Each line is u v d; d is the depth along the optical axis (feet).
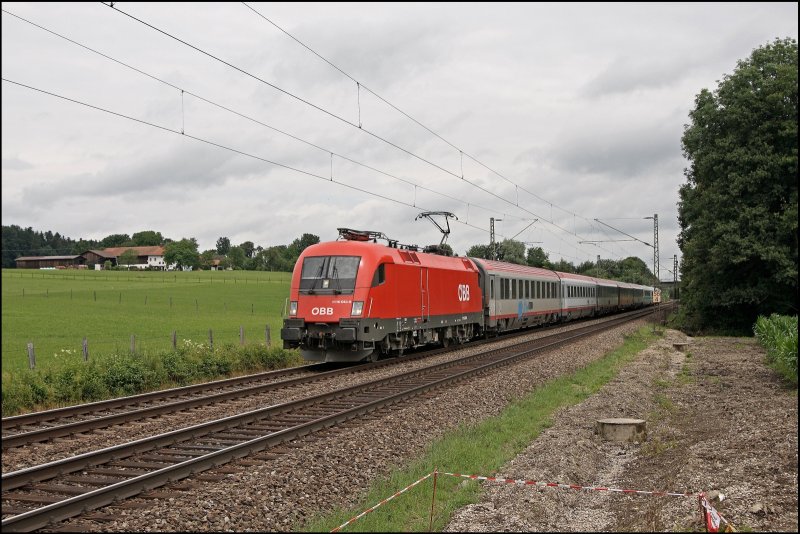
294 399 51.96
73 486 28.55
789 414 41.81
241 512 25.73
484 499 28.66
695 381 66.23
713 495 27.30
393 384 59.11
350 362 81.30
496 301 113.50
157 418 44.47
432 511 26.05
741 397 53.52
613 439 40.91
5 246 579.48
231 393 52.08
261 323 151.64
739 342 115.44
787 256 121.39
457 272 96.07
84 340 63.00
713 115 129.70
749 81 128.26
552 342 103.04
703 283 139.33
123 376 57.21
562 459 35.32
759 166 123.13
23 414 45.52
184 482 29.25
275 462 32.27
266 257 510.99
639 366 77.66
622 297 249.34
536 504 27.91
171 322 151.64
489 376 65.05
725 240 124.06
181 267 504.02
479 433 40.70
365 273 71.61
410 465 33.12
